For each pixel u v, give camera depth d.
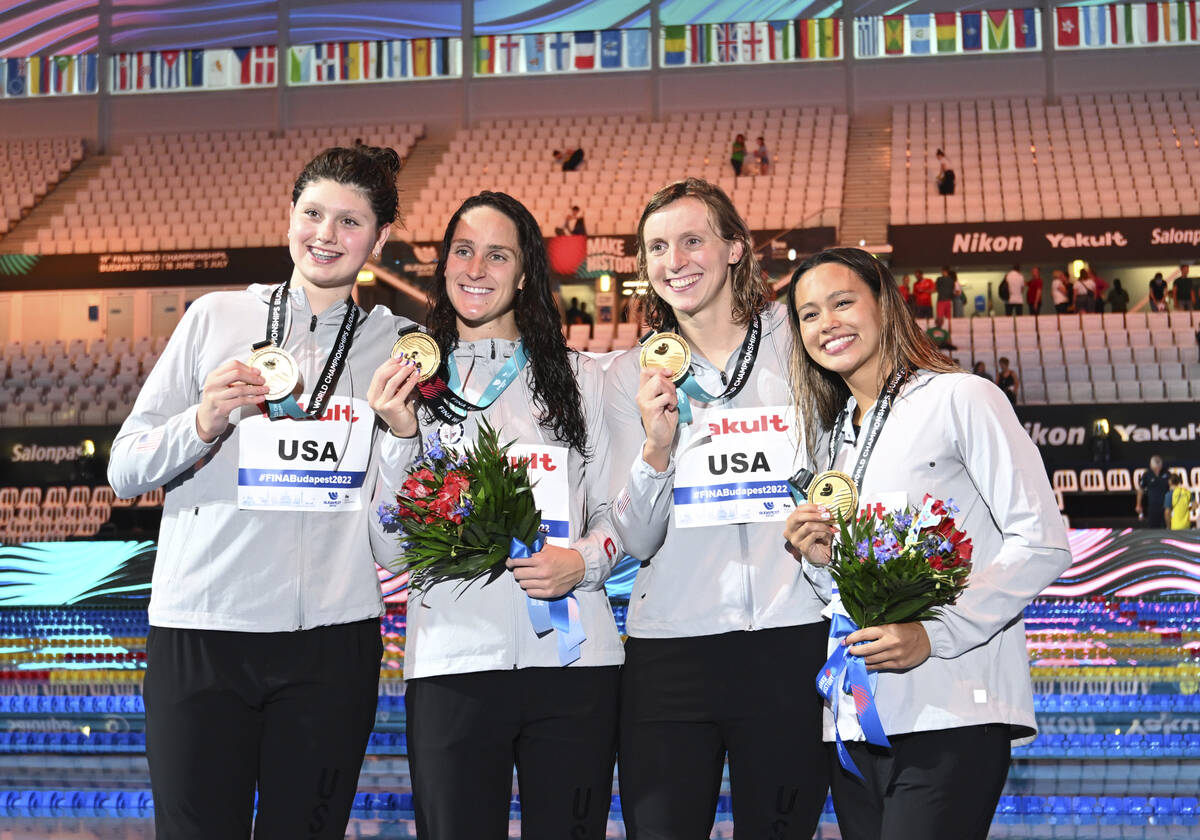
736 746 2.34
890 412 2.20
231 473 2.28
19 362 13.96
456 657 2.24
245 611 2.21
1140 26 17.05
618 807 4.44
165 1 18.61
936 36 17.41
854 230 15.02
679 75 17.81
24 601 6.32
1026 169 15.73
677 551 2.40
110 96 18.61
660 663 2.36
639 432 2.46
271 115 18.38
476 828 2.22
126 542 6.30
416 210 15.95
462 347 2.45
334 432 2.32
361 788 4.65
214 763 2.18
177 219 16.11
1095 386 12.16
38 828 4.11
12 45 18.77
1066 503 11.07
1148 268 15.62
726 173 16.17
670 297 2.45
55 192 17.52
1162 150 15.77
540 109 18.03
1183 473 10.77
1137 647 5.98
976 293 15.96
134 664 6.19
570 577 2.24
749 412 2.42
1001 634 2.11
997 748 2.07
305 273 2.35
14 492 11.37
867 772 2.15
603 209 15.56
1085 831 4.00
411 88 18.27
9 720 5.59
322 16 18.42
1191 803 4.32
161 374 2.34
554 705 2.27
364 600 2.32
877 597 2.00
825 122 17.00
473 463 2.18
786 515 2.37
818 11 17.66
